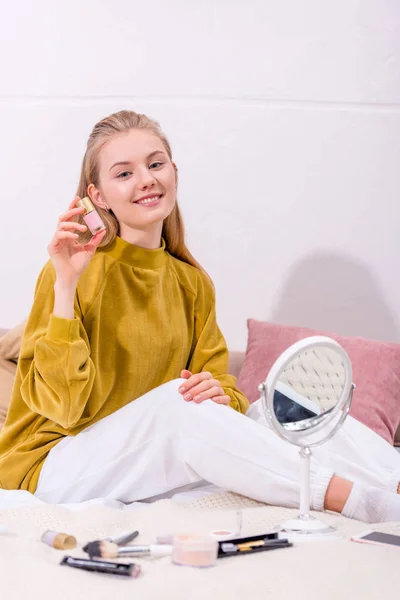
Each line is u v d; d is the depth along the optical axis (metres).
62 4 2.73
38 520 1.45
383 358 2.38
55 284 1.79
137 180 1.94
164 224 2.14
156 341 1.98
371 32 2.74
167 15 2.73
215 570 1.18
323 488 1.57
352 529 1.46
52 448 1.87
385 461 1.89
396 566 1.19
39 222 2.76
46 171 2.75
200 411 1.72
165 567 1.19
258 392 2.36
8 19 2.74
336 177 2.76
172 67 2.74
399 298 2.76
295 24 2.74
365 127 2.76
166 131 2.75
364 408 2.31
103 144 1.97
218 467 1.69
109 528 1.43
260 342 2.47
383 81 2.75
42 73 2.74
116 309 1.95
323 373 1.49
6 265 2.76
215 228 2.77
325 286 2.76
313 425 1.49
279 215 2.76
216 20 2.74
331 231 2.76
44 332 1.83
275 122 2.75
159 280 2.02
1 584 1.11
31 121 2.75
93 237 1.82
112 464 1.77
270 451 1.67
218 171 2.76
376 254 2.76
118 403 1.95
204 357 2.11
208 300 2.18
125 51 2.74
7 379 2.27
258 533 1.41
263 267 2.76
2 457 1.88
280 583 1.11
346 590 1.09
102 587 1.10
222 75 2.74
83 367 1.79
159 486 1.79
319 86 2.75
